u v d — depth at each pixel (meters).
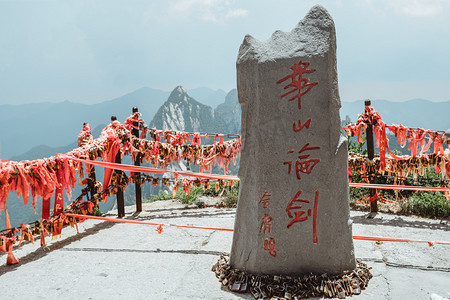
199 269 3.85
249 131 3.41
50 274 3.86
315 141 3.26
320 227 3.30
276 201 3.30
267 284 3.19
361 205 7.01
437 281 3.47
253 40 3.42
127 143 6.35
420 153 6.10
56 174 4.64
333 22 3.29
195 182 7.11
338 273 3.33
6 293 3.41
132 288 3.44
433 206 6.18
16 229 4.20
